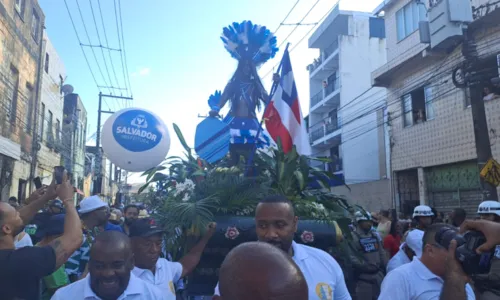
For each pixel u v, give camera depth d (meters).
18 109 15.55
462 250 2.53
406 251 4.48
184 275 3.44
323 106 32.03
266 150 5.15
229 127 5.26
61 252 2.46
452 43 10.60
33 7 16.97
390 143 18.73
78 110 26.59
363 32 29.19
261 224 2.46
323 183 4.73
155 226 3.21
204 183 4.14
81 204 4.37
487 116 13.12
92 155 34.03
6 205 2.49
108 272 2.36
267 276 0.90
